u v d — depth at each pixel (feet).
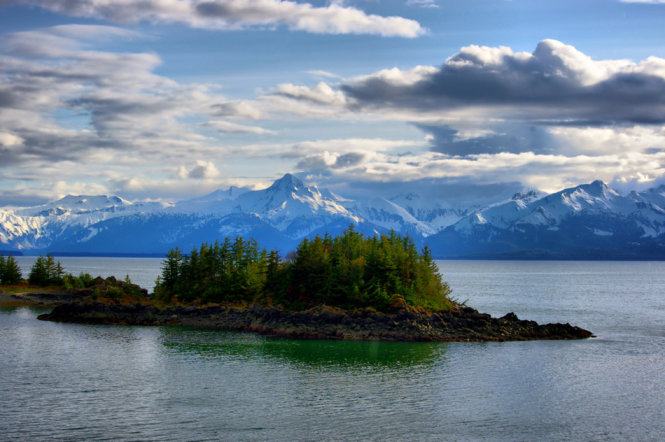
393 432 242.78
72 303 541.34
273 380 316.81
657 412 268.00
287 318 460.14
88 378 315.99
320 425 249.55
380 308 473.67
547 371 338.13
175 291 579.89
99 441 229.25
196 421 251.80
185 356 372.17
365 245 556.51
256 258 591.37
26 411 261.03
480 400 284.20
